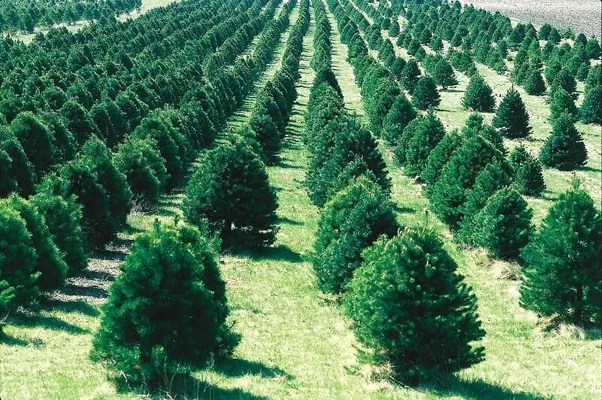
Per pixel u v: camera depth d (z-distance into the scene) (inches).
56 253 969.5
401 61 3818.9
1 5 6417.3
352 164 1477.6
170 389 664.4
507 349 921.5
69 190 1188.5
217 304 758.5
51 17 5910.4
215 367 766.5
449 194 1509.6
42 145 1523.1
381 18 6087.6
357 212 1066.7
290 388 723.4
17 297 867.4
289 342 908.0
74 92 2316.7
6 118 1851.6
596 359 880.3
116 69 3080.7
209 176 1389.0
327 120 2204.7
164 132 1820.9
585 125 2849.4
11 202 956.0
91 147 1310.3
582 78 3671.3
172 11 6063.0
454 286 738.8
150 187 1577.3
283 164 2305.6
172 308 677.3
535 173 1859.0
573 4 7696.9
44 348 763.4
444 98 3395.7
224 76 3137.3
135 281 662.5
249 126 2208.4
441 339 727.1
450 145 1743.4
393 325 724.7
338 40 5556.1
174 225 810.8
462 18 5659.5
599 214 973.8
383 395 714.8
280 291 1168.2
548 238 979.3
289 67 3774.6
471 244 1422.2
